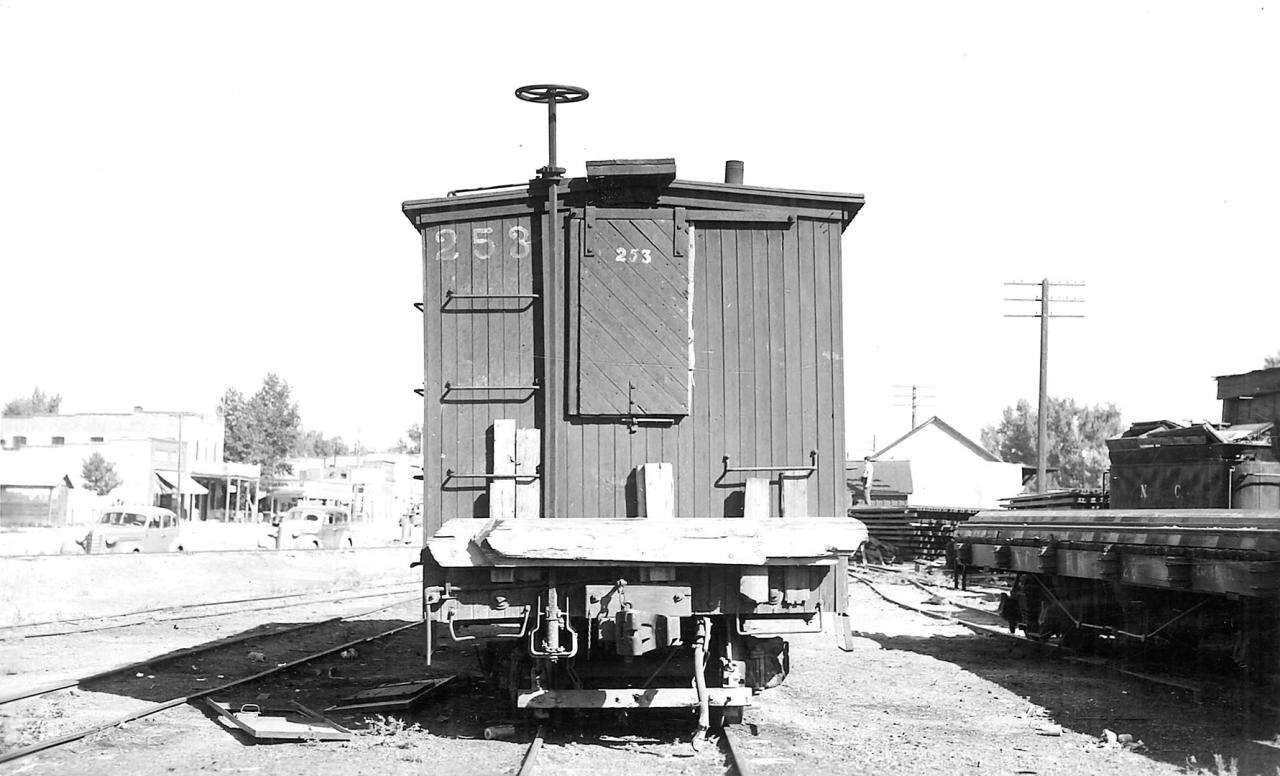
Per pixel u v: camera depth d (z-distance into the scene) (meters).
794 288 9.55
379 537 57.25
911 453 67.38
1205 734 9.42
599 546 8.43
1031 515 15.67
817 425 9.45
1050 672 13.56
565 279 9.52
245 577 32.03
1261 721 9.98
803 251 9.59
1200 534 10.48
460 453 9.45
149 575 29.08
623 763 8.16
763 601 8.68
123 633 17.55
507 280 9.57
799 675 13.19
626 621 8.55
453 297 9.58
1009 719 10.25
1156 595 12.48
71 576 26.48
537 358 9.48
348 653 14.76
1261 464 14.23
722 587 8.88
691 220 9.54
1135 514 12.34
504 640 9.66
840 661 14.61
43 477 61.41
